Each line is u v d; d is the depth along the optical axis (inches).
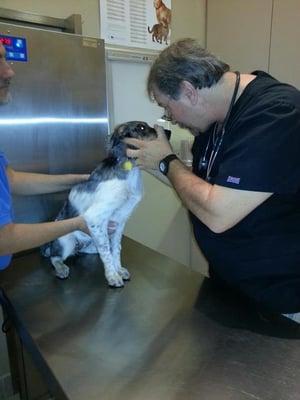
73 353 31.2
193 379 27.6
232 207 30.3
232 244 36.7
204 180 36.4
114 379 27.8
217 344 32.0
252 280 37.1
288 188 30.4
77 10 65.1
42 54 52.2
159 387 26.9
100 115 60.9
